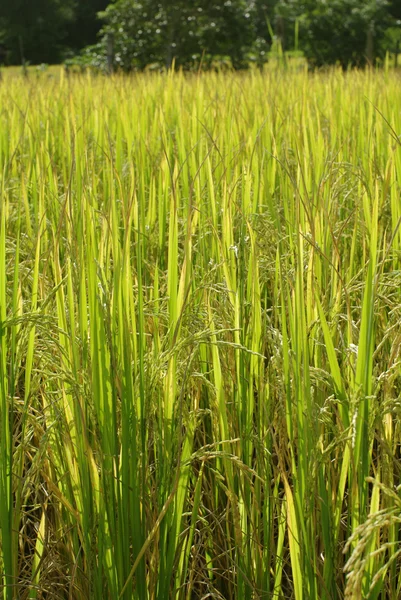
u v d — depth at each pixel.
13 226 4.32
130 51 22.48
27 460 2.89
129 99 7.41
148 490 2.32
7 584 2.24
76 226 2.74
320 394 2.48
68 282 2.34
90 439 2.41
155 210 4.17
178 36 22.34
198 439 2.87
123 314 2.29
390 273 3.01
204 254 3.30
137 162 4.65
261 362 2.51
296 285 2.24
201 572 2.74
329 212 3.13
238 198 3.96
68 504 2.32
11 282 3.04
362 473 2.12
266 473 2.43
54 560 2.51
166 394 2.32
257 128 5.11
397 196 3.33
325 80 9.57
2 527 2.21
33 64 54.25
